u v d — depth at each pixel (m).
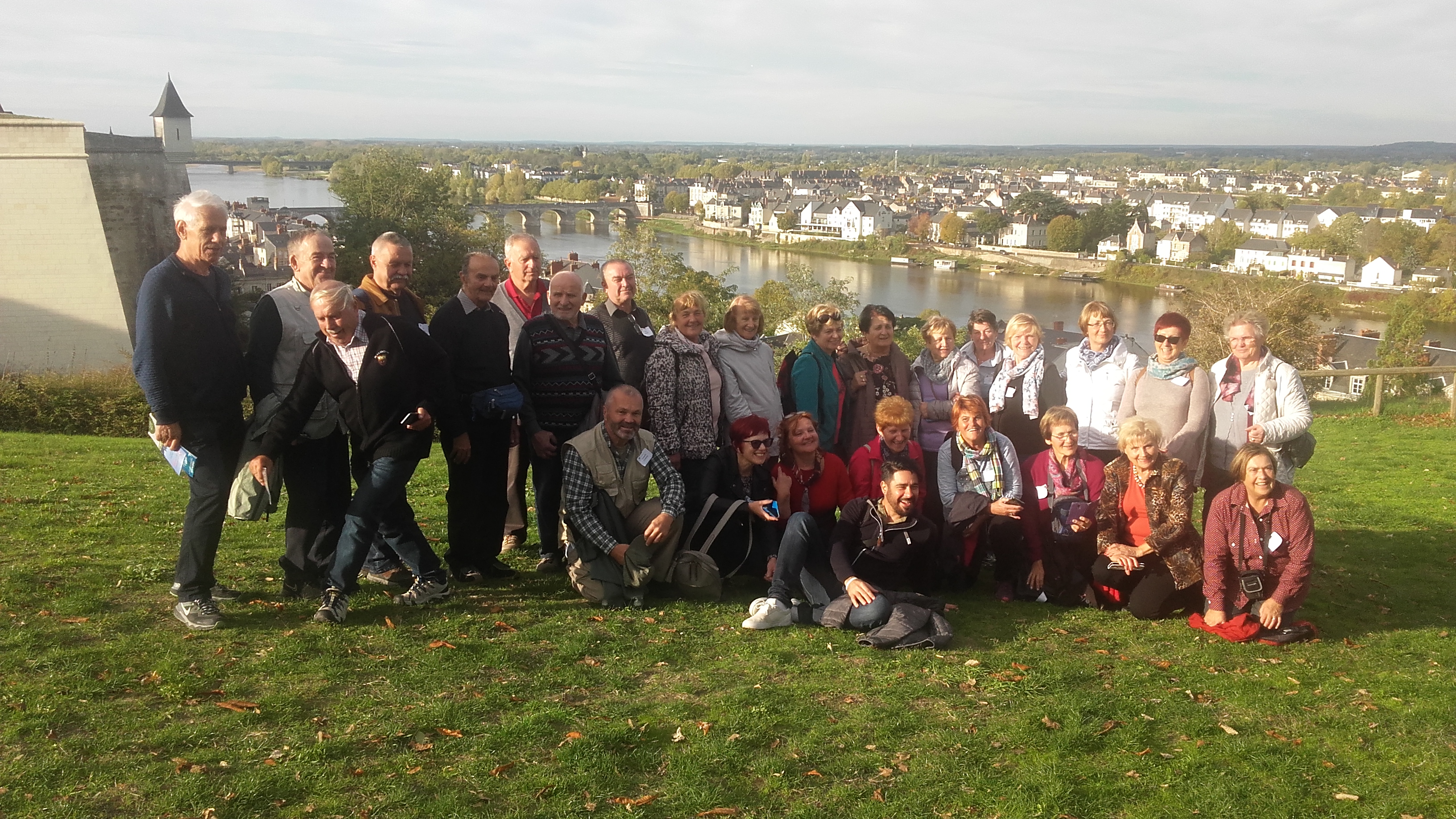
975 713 5.12
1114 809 4.32
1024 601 7.05
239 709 4.74
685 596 6.70
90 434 20.83
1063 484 6.97
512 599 6.53
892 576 6.52
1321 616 6.95
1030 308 86.94
